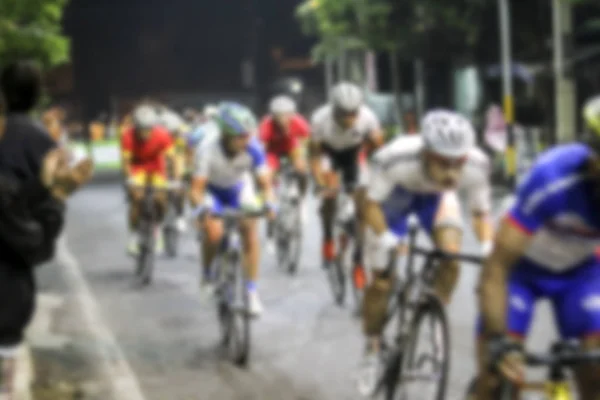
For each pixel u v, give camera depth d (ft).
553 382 22.72
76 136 346.33
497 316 26.14
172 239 86.43
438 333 32.86
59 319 58.75
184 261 83.92
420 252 35.70
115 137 364.58
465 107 222.07
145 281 72.74
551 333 50.49
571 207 25.61
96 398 41.39
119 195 163.12
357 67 302.45
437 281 38.37
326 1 200.64
